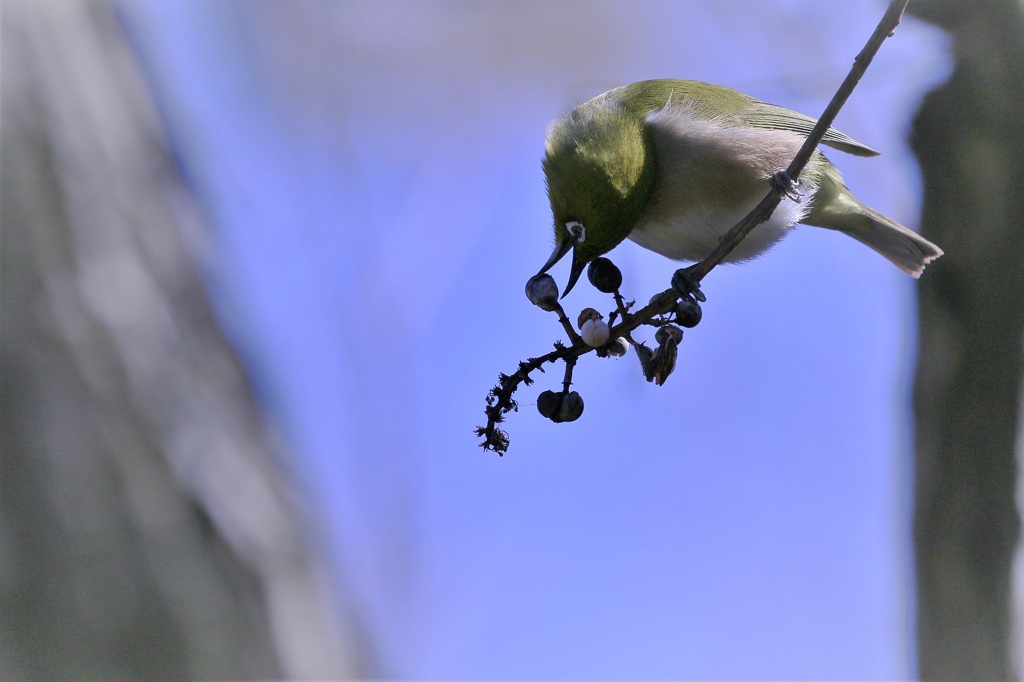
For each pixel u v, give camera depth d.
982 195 9.17
